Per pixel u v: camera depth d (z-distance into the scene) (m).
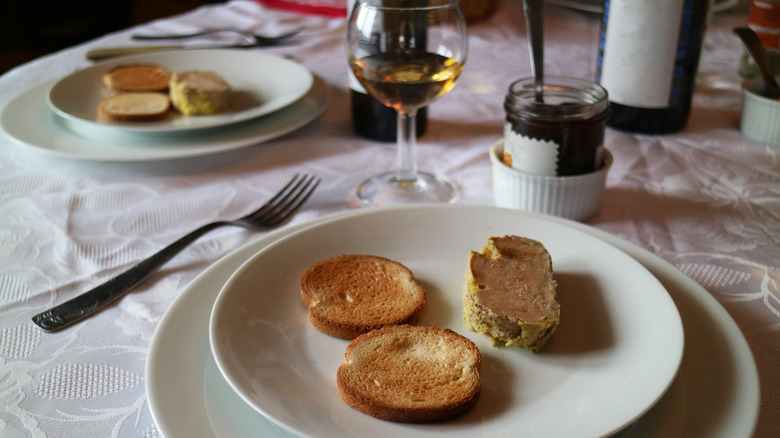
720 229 0.87
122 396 0.58
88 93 1.19
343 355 0.60
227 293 0.61
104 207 0.92
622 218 0.90
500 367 0.58
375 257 0.71
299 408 0.52
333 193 0.97
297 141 1.14
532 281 0.65
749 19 1.17
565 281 0.67
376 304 0.65
